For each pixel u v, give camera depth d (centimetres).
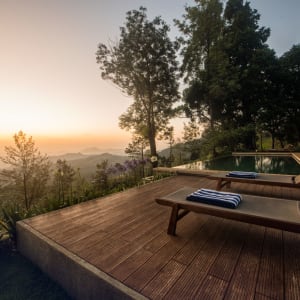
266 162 837
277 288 127
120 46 1118
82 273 155
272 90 1334
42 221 248
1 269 206
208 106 1330
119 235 208
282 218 161
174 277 140
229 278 138
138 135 1255
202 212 194
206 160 996
